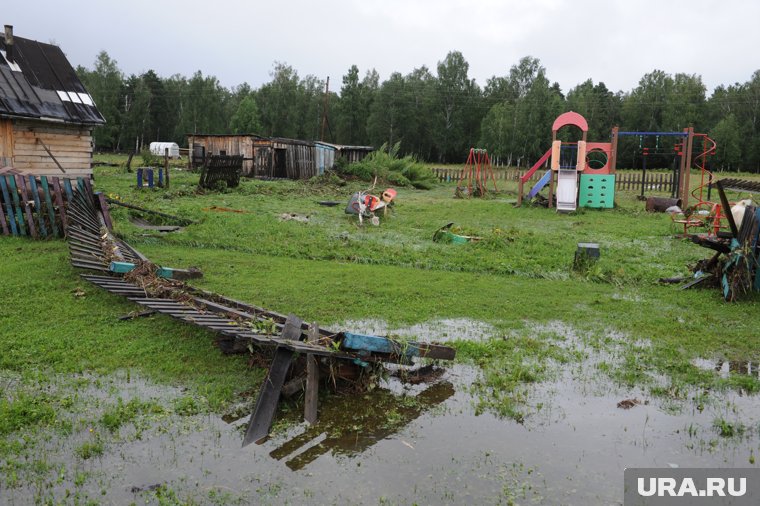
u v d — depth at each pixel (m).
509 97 71.62
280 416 5.25
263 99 77.81
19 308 7.73
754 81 71.12
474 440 4.91
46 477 4.21
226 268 10.73
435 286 9.92
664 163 67.12
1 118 17.64
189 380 5.82
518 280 10.70
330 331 6.33
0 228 12.42
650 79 70.06
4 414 4.96
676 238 16.20
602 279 10.78
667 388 5.93
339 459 4.58
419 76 74.00
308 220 17.56
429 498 4.11
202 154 36.62
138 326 7.22
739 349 7.14
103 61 69.75
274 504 4.00
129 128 72.25
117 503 3.95
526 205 24.58
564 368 6.41
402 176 36.06
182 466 4.40
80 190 12.94
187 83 80.12
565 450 4.77
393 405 5.53
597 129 67.12
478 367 6.42
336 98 76.94
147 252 11.86
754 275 9.50
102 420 4.96
